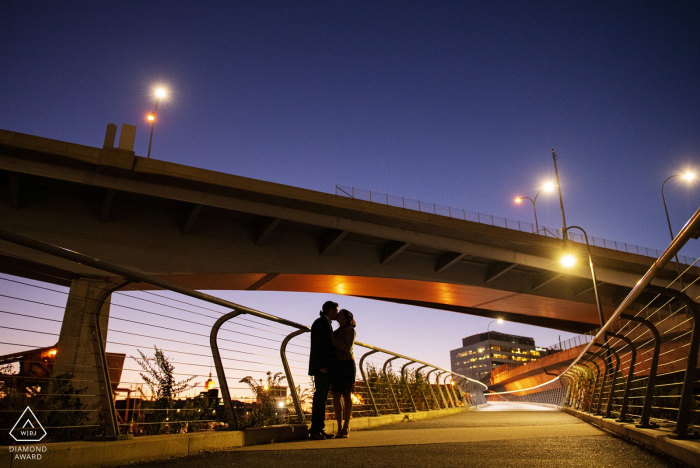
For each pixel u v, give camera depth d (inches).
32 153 932.0
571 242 1611.7
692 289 1657.2
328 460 165.2
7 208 986.7
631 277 1755.7
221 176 1103.6
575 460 164.6
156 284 181.0
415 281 1515.7
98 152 983.0
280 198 1172.5
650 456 172.6
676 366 1189.7
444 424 414.0
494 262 1641.2
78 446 135.6
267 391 297.3
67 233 1024.9
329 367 270.1
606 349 378.9
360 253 1439.5
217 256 1187.3
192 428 227.1
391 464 155.7
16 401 154.3
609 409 348.2
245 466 150.3
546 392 1427.2
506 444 218.1
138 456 155.9
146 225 1120.8
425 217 1380.4
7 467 118.0
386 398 479.8
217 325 233.8
